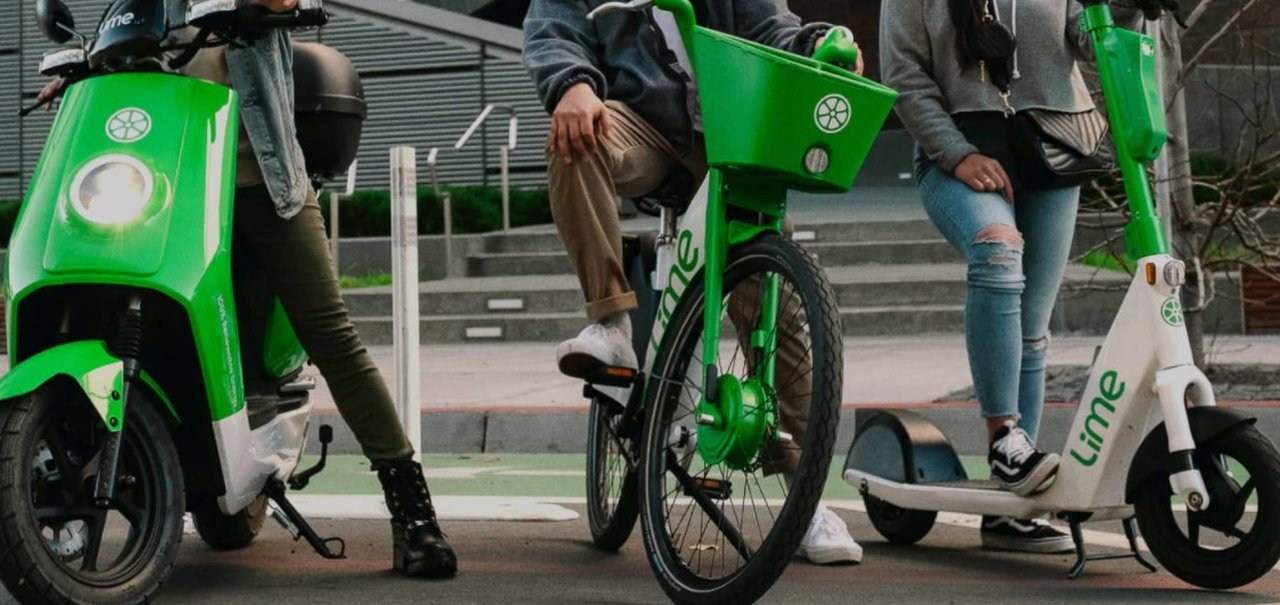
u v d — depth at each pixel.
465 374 11.05
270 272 4.50
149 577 4.02
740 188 4.24
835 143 3.99
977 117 5.11
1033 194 5.22
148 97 4.16
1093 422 4.46
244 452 4.26
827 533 4.95
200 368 4.18
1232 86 16.16
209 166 4.14
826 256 15.24
